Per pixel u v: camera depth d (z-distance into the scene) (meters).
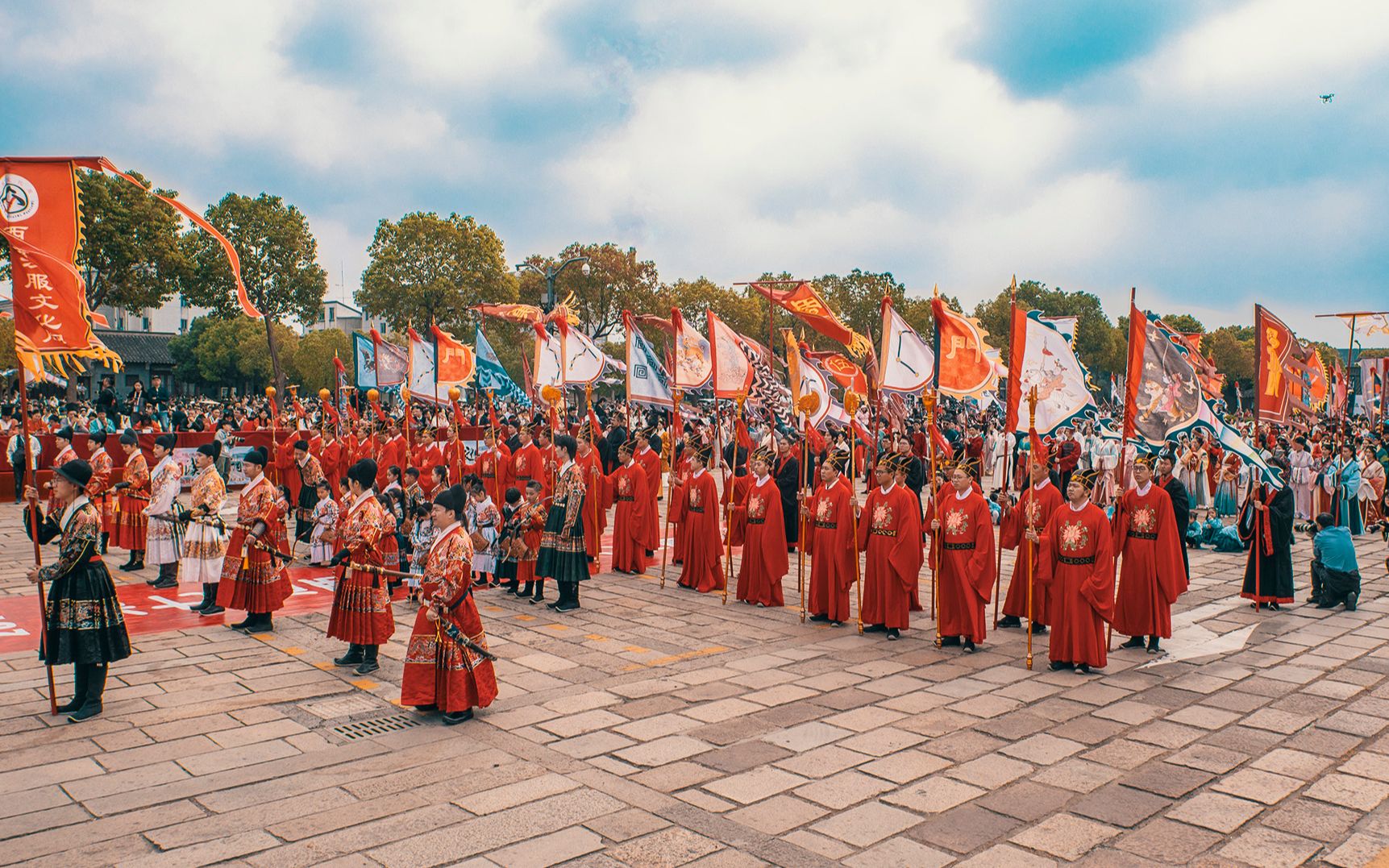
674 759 7.25
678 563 16.70
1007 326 67.56
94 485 14.09
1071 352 11.72
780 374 21.28
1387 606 13.24
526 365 24.28
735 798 6.52
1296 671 9.91
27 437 7.93
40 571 7.88
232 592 10.95
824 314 13.52
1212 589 14.37
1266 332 15.23
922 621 12.47
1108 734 7.91
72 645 7.89
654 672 9.73
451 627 8.02
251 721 8.05
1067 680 9.56
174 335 68.75
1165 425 11.68
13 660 9.88
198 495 11.69
